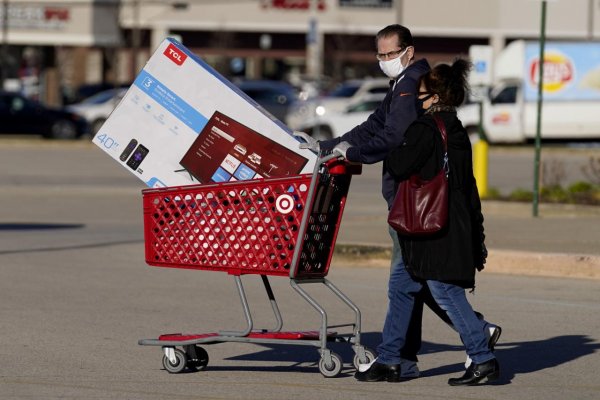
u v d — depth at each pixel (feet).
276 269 50.60
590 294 76.43
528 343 61.46
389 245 90.74
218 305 72.13
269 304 72.69
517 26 428.97
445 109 49.24
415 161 48.14
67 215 126.82
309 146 50.08
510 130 260.21
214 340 52.70
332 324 66.44
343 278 83.25
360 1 436.76
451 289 49.44
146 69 53.21
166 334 57.41
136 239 104.99
